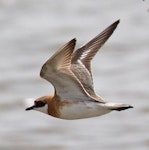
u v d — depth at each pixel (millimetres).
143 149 23953
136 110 26984
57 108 14047
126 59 31938
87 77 14523
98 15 38344
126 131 25438
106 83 29281
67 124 26000
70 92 13758
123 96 28047
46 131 25562
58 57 12891
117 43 33844
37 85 29125
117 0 40969
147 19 37781
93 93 14203
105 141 24594
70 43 12922
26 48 33344
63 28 35906
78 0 41281
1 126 26000
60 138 24953
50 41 33875
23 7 40031
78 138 24906
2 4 40469
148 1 39719
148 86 28781
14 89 28828
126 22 37312
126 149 23938
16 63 31516
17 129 25750
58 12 39000
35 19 37844
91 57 15023
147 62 31422
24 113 26875
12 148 24266
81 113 13859
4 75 30188
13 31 35938
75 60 14906
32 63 31312
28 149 24156
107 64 31281
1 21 37781
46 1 41062
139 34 35219
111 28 15414
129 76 29969
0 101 27766
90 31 35406
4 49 33438
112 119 26516
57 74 13289
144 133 25188
